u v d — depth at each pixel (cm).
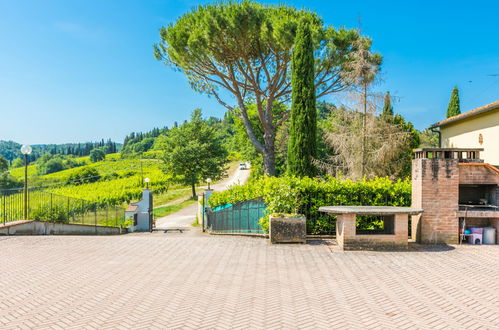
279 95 2125
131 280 572
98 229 1698
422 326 400
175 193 4853
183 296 496
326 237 944
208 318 420
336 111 1414
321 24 1931
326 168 1380
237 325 400
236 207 1344
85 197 3938
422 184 853
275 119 2792
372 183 965
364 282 561
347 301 477
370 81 1362
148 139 16625
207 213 1894
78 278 584
